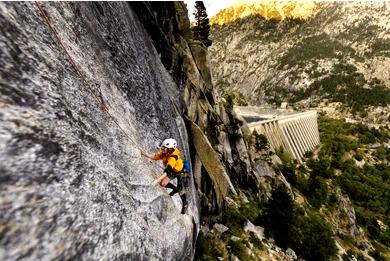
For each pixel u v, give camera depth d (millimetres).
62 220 4219
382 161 171000
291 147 117438
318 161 120875
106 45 9281
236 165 54156
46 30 5762
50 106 4855
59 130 4844
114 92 8695
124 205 6164
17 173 3797
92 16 8773
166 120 14047
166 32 27250
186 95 34344
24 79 4477
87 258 4500
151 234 7094
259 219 45344
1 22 4391
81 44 7438
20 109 4184
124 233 5711
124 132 8094
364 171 147000
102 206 5285
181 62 29719
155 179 8930
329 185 81750
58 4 6809
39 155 4199
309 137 150750
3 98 3975
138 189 7453
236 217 40125
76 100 5934
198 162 30984
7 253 3373
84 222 4648
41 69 4996
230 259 32031
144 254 6332
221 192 35688
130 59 11094
